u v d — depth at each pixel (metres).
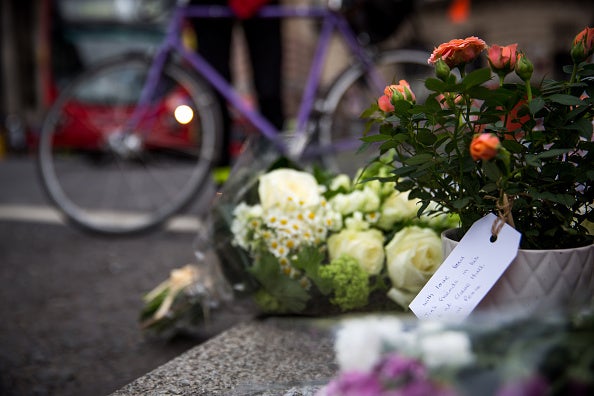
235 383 1.32
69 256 3.06
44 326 2.17
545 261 1.08
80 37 8.04
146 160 3.52
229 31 3.29
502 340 0.65
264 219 1.62
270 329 1.62
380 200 1.64
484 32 19.70
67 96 3.37
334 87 3.41
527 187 1.13
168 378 1.37
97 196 4.38
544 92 1.14
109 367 1.84
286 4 3.35
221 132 3.30
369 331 0.70
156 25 8.01
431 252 1.48
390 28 3.48
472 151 0.97
